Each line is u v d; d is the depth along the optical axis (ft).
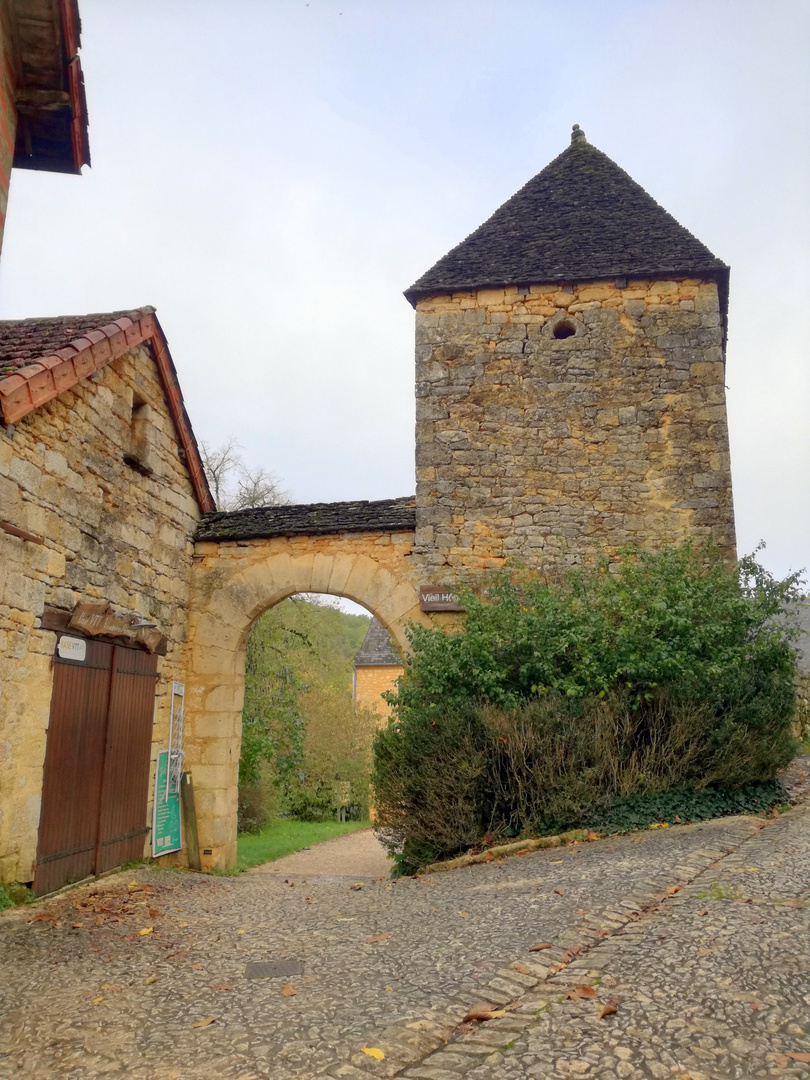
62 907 20.21
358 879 28.37
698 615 26.58
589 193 37.91
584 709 25.04
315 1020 11.49
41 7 17.07
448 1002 11.56
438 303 34.04
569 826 24.27
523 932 14.71
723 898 15.06
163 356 29.68
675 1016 10.30
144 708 28.45
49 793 21.76
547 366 32.83
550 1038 10.06
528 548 31.22
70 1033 11.56
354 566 32.27
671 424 31.81
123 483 27.02
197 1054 10.63
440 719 25.39
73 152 20.31
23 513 20.63
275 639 56.03
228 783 32.09
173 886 24.66
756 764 24.76
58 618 22.27
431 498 32.01
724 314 36.35
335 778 74.74
